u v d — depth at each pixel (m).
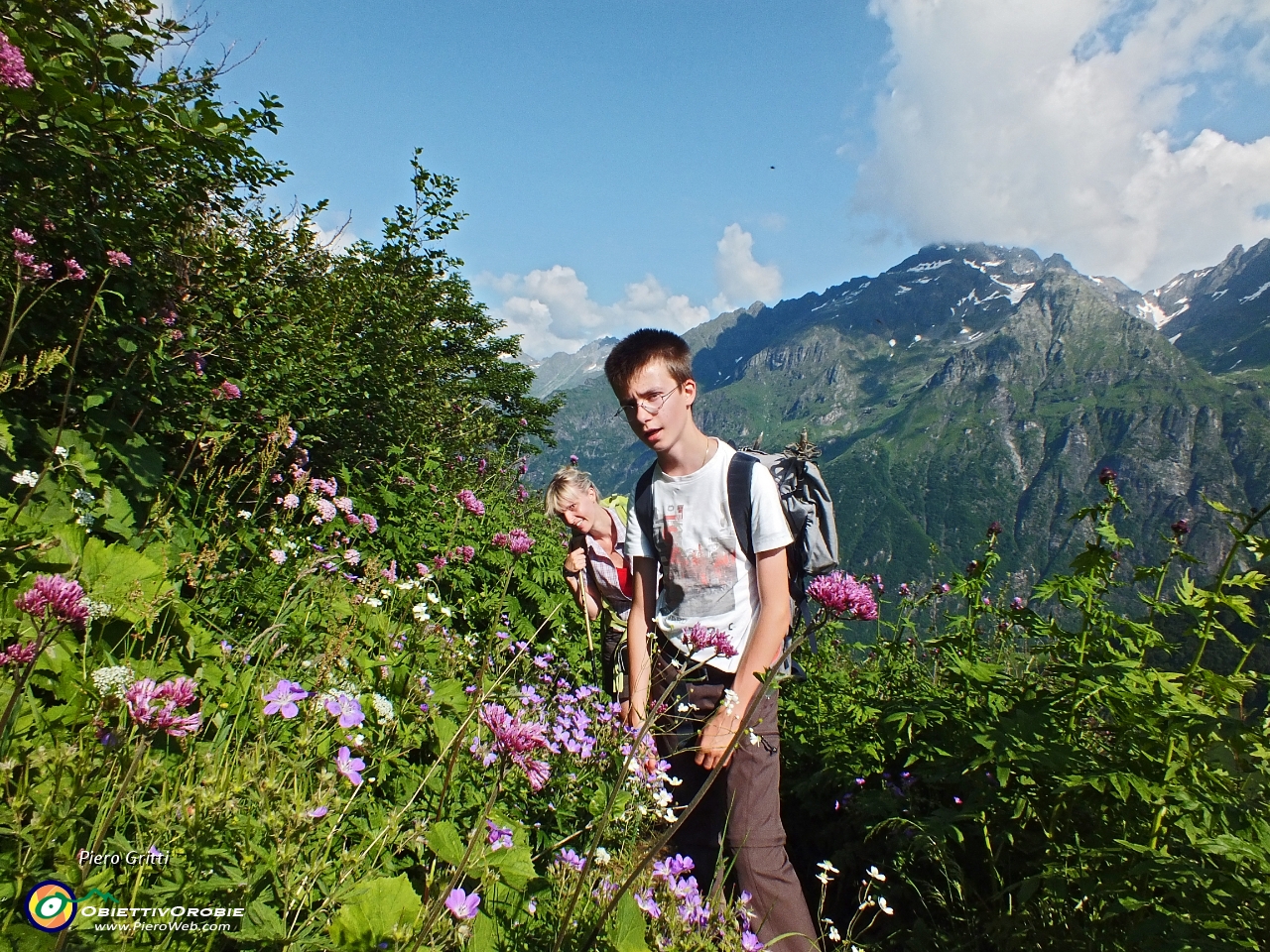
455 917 1.81
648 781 2.89
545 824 2.79
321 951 1.67
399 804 2.42
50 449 3.47
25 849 1.52
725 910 2.66
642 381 3.42
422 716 2.74
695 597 3.49
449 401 11.68
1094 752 3.74
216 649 2.65
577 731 3.02
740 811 3.18
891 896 4.30
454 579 5.93
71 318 3.99
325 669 2.57
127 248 4.34
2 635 2.11
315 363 6.79
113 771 1.68
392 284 9.07
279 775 1.94
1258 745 3.00
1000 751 3.65
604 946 2.09
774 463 3.54
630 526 3.79
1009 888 3.52
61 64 3.36
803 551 3.47
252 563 4.12
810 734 5.61
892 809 4.55
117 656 2.39
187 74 4.81
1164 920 2.68
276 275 7.09
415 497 7.31
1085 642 3.95
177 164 4.24
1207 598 3.41
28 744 1.82
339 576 4.28
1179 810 3.23
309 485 5.06
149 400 4.41
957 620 5.49
